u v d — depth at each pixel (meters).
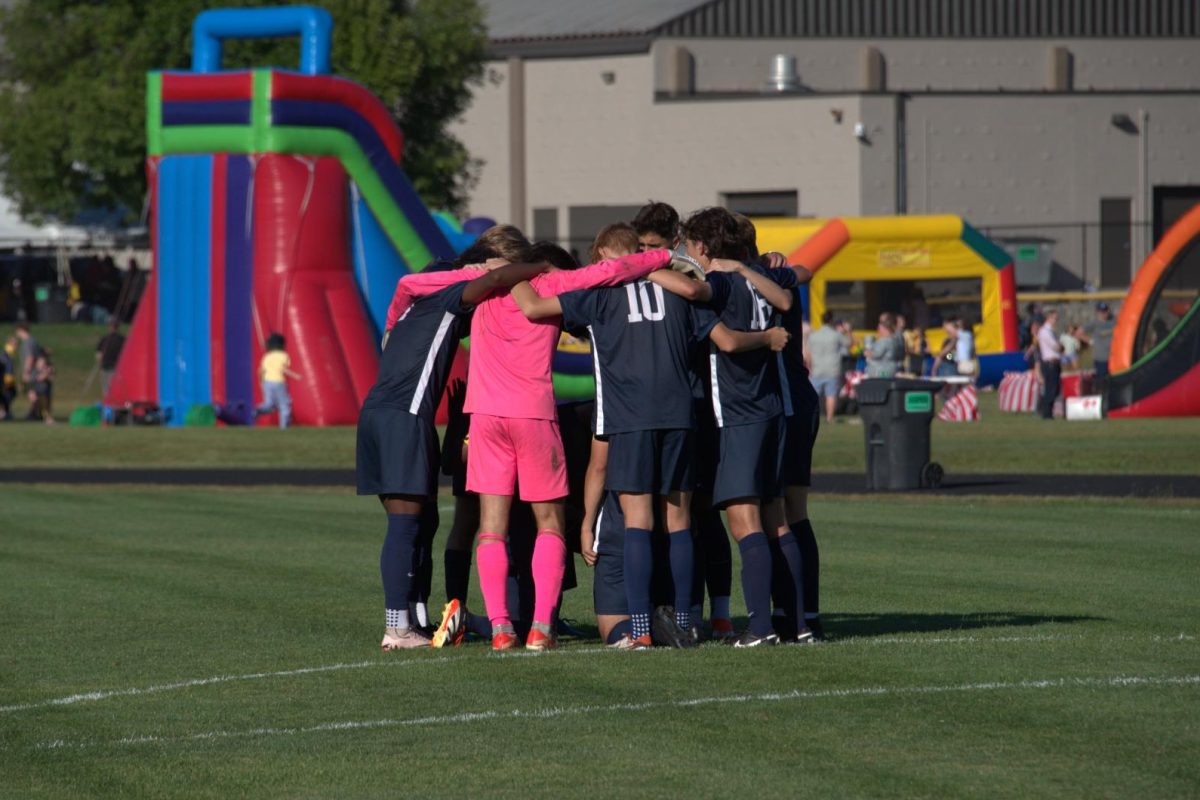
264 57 182.12
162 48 187.12
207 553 48.94
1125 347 111.31
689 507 31.62
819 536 51.47
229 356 112.06
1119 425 98.81
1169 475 73.94
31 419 125.75
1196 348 108.69
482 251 32.03
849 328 132.88
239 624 35.66
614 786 21.69
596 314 30.52
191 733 25.17
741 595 40.56
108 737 25.05
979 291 144.12
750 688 27.39
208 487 74.94
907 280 141.88
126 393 115.69
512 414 31.14
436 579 43.28
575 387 113.94
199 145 113.06
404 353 31.69
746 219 31.61
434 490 31.81
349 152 113.44
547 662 30.08
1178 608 36.38
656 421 30.28
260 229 111.50
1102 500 63.31
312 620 36.19
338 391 110.81
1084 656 30.03
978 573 42.62
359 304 113.88
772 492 30.86
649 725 24.94
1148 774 21.78
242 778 22.48
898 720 24.97
